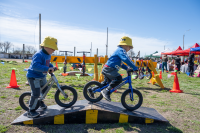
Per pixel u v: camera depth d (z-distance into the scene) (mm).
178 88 5797
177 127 2852
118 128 2711
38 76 2779
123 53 3012
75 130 2623
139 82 7707
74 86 6102
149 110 3352
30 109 2787
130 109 3125
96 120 2885
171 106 4047
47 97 4355
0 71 9273
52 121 2814
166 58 13445
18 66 13398
